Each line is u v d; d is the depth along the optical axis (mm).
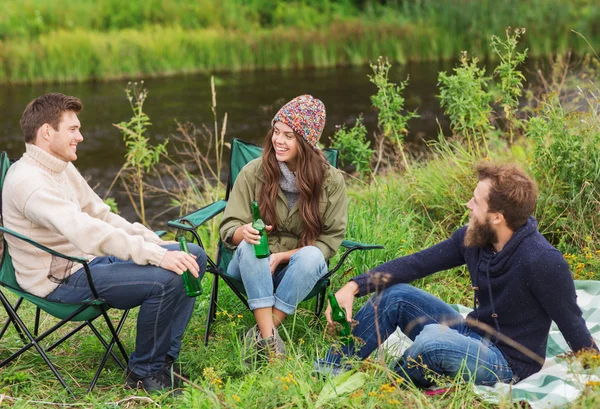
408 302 3123
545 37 16109
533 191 2811
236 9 19625
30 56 14750
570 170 4453
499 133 5734
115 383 3152
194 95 13031
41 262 3072
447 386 2898
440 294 4094
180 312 3215
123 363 3312
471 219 2914
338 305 3096
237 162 4023
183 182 8430
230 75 15367
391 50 16641
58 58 14977
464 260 3133
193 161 9195
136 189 8289
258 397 2820
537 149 4609
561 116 4617
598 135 4449
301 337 3539
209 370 2955
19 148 9750
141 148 5777
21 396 3014
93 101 12617
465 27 17000
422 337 2906
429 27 17234
